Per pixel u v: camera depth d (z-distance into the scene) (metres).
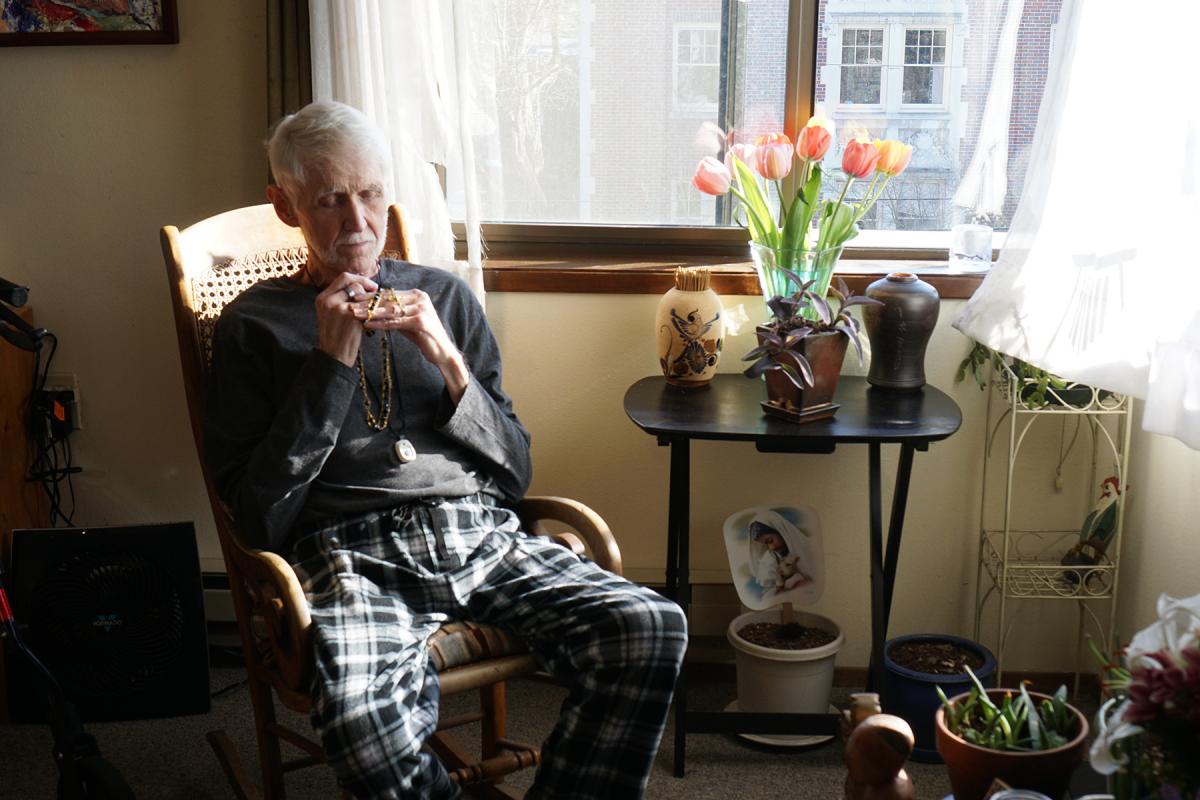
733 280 2.38
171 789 2.16
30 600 2.29
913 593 2.56
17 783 2.18
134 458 2.61
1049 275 2.13
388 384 1.87
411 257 2.12
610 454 2.53
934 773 2.21
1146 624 2.33
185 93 2.42
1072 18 2.07
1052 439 2.44
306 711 1.66
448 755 2.14
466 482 1.90
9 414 2.42
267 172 2.45
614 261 2.49
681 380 2.30
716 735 2.36
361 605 1.71
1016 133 2.42
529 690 2.54
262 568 1.67
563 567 1.85
